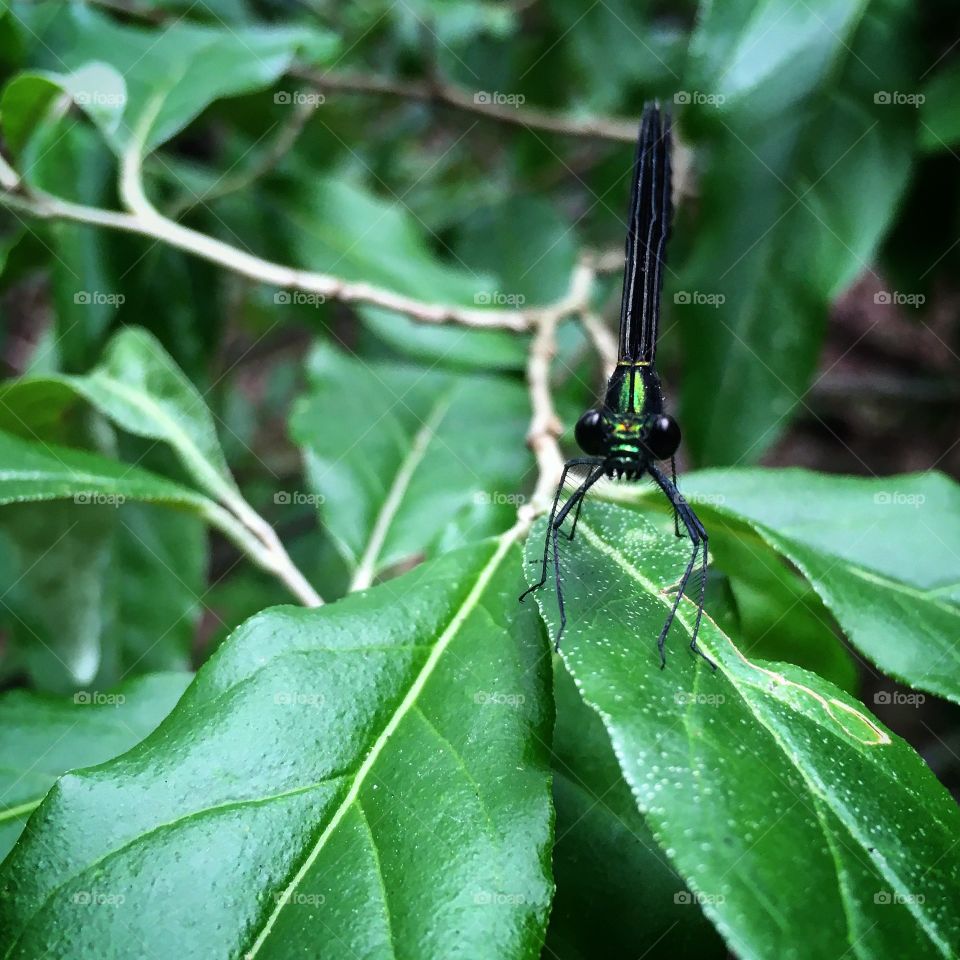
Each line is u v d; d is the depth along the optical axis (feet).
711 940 0.15
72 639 0.25
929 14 0.31
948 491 0.19
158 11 0.34
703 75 0.24
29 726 0.18
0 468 0.19
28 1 0.29
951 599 0.17
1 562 0.26
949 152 0.33
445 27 0.40
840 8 0.24
